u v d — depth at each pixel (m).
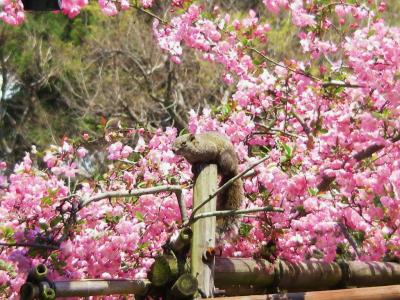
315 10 7.88
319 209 6.62
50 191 6.78
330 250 6.65
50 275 6.47
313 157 7.04
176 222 7.32
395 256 7.87
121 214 7.16
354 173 6.84
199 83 20.28
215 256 6.36
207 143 6.41
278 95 8.35
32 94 25.23
